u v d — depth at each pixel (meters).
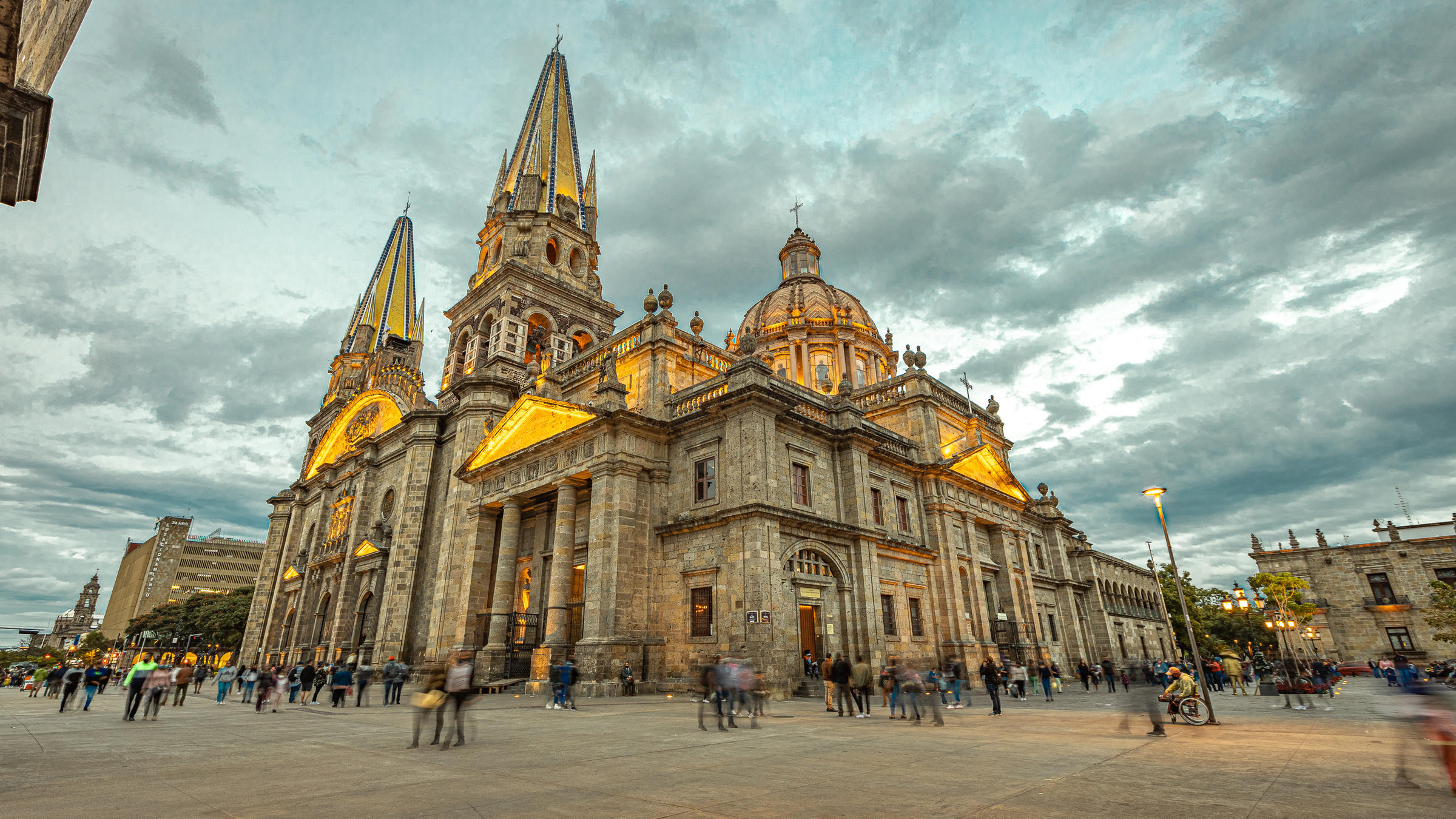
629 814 7.50
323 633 50.28
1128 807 7.68
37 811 7.70
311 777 9.95
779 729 16.20
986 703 25.98
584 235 56.00
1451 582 59.75
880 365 59.31
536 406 34.19
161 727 17.83
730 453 27.92
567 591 29.53
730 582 26.09
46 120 6.84
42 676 40.84
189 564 155.50
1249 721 17.91
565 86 62.19
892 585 32.22
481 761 11.35
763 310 60.94
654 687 27.16
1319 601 64.94
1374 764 10.48
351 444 56.25
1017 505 43.38
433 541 42.25
